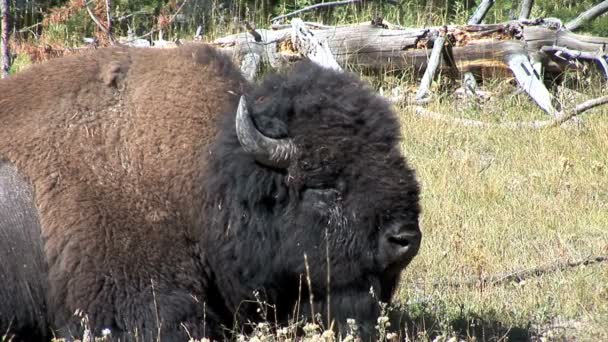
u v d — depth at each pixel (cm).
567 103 4219
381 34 4456
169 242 1895
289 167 1845
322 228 1847
